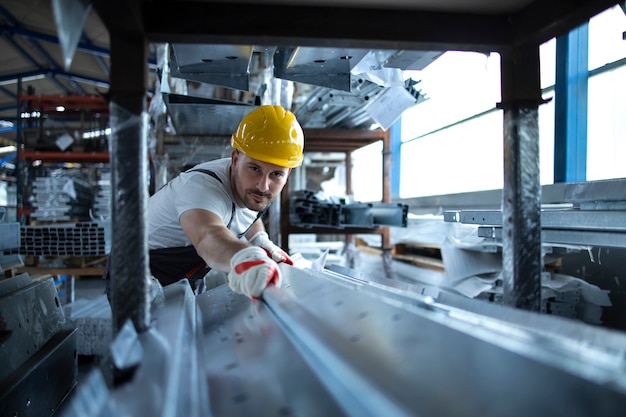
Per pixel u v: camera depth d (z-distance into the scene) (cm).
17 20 582
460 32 78
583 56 299
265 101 263
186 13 69
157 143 349
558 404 36
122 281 69
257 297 82
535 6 74
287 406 45
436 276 367
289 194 407
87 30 589
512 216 83
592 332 51
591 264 277
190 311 84
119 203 68
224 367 59
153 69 608
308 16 72
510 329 55
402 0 71
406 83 258
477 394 38
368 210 347
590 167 298
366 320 56
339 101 305
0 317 88
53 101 538
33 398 99
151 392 44
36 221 482
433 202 487
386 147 397
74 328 130
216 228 106
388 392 40
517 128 82
